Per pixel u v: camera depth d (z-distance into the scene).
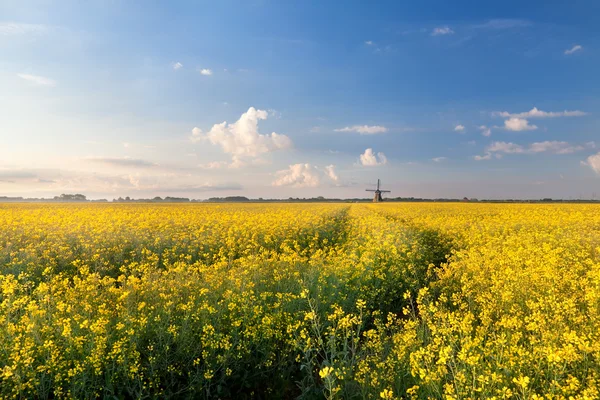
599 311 5.52
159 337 4.92
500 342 4.03
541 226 17.88
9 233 14.62
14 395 3.84
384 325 6.46
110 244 13.27
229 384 4.94
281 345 5.64
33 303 5.26
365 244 12.44
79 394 4.16
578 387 3.41
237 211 33.66
